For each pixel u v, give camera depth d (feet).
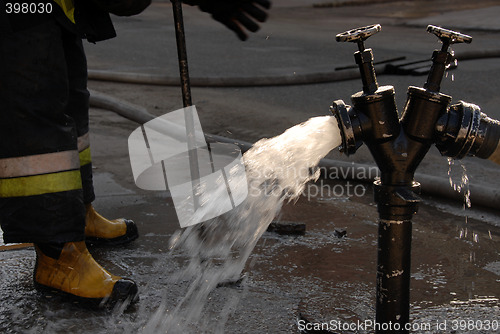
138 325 7.19
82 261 7.76
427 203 11.81
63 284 7.71
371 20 48.80
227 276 8.38
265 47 33.55
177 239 9.75
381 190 5.63
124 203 11.51
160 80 23.73
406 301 5.82
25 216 7.47
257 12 8.59
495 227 10.55
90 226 9.44
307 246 9.50
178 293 7.97
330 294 7.88
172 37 37.55
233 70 26.40
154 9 55.01
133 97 21.65
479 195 11.48
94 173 13.47
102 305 7.55
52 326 7.18
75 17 7.68
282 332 7.01
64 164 7.51
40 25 7.21
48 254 7.79
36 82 7.26
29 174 7.37
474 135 5.36
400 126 5.55
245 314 7.41
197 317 7.34
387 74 25.84
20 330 7.09
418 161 5.60
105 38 8.32
